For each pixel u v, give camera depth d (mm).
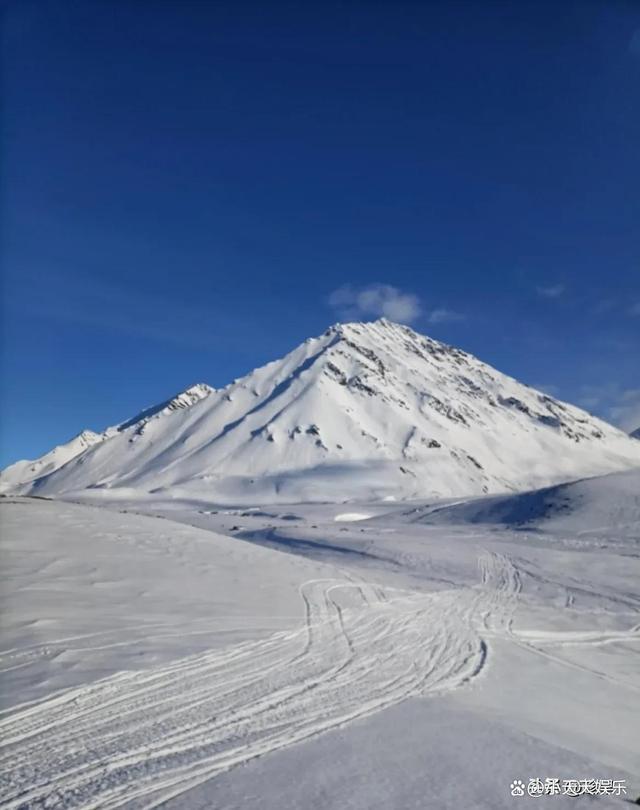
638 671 15711
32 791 5676
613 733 9836
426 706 9258
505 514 69062
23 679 8641
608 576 31016
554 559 36031
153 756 6586
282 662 11125
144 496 179875
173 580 17203
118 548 20250
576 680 13570
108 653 10195
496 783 6180
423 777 6223
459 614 20078
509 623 19703
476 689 11109
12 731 7016
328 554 39844
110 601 13969
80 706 7914
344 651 12688
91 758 6449
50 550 18266
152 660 10070
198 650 11008
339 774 6227
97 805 5438
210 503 164375
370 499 185875
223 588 17469
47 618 11852
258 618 14586
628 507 57969
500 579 30047
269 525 62969
